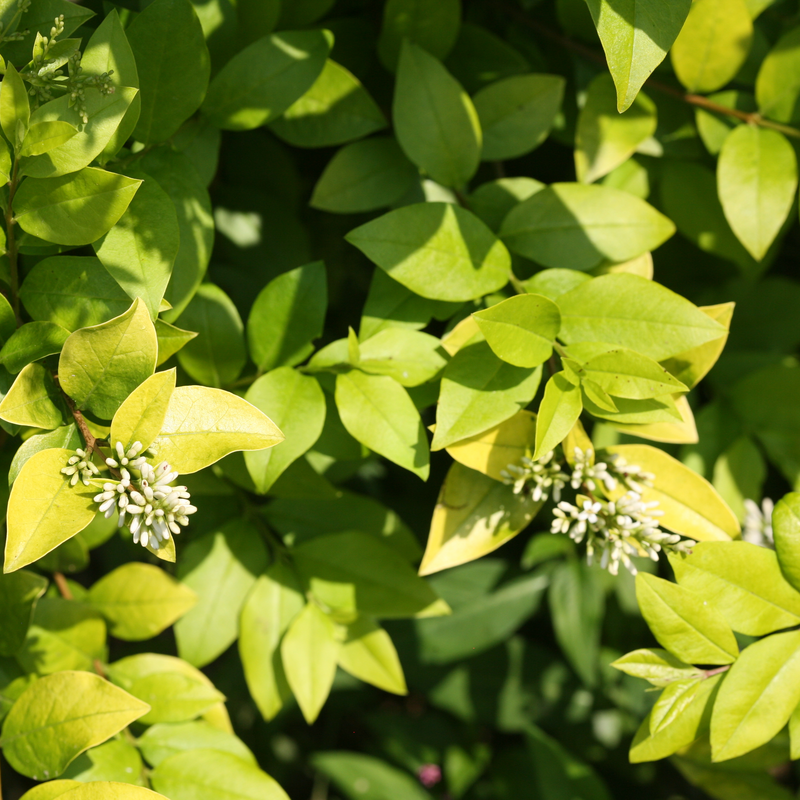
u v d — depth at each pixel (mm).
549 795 1282
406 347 1122
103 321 1086
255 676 1161
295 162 1250
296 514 1184
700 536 1115
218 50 1142
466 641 1328
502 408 1093
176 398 1067
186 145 1131
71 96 1071
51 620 1146
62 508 1054
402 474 1328
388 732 1503
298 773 1597
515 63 1188
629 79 1060
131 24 1098
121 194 1074
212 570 1171
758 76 1177
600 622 1312
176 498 1054
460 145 1143
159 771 1128
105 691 1106
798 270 1285
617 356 1092
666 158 1199
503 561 1337
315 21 1193
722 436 1222
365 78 1211
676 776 1472
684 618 1097
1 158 1073
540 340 1096
